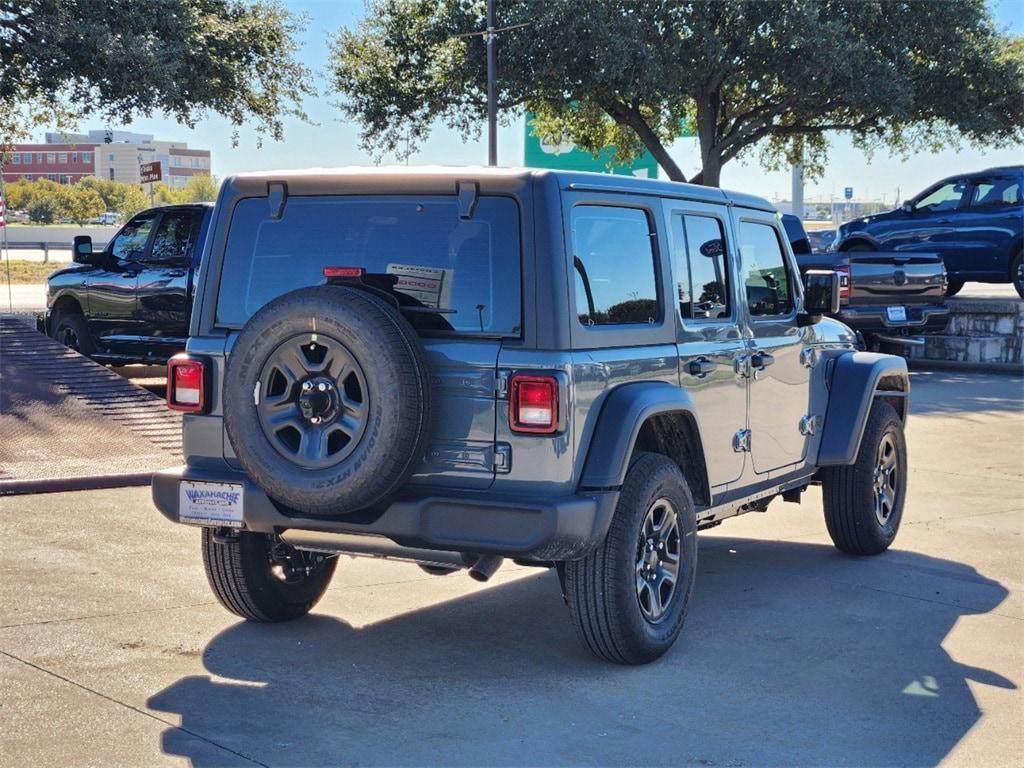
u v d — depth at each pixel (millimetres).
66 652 5242
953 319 19312
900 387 7762
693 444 5609
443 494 4824
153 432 10047
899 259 16156
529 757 4246
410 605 6188
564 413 4734
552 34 27000
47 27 24672
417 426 4652
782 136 32125
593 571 5016
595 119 31766
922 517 8539
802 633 5809
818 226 60125
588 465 4871
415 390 4637
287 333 4707
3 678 4895
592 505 4793
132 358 13391
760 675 5180
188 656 5266
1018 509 8805
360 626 5805
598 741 4410
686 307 5707
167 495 5270
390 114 30562
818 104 29203
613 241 5188
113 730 4391
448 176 4934
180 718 4531
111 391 10922
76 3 25422
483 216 4891
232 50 27859
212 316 5316
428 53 29562
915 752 4371
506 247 4840
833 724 4629
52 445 9508
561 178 4891
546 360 4742
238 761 4141
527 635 5699
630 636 5090
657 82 26688
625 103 29312
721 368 5891
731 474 6074
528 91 28078
